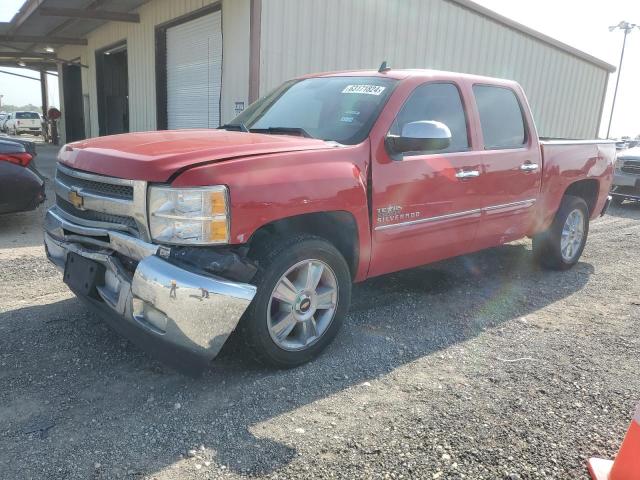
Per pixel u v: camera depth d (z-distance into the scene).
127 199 3.00
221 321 2.88
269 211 3.02
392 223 3.83
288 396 3.10
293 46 9.29
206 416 2.88
